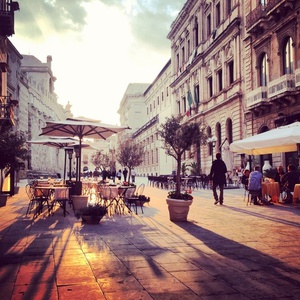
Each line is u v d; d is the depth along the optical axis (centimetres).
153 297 379
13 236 718
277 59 2089
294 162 1945
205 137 1123
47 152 5588
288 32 1978
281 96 1925
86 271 473
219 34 2930
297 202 1323
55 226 844
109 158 5806
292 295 386
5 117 1902
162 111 5169
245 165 2477
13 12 1830
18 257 548
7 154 1453
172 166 4544
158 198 1689
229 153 2547
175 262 518
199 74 3469
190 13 3778
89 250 593
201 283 425
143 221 923
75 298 376
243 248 610
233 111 2664
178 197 944
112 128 1234
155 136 5684
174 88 4425
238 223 887
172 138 1080
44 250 594
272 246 625
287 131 1228
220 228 812
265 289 405
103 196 1107
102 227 828
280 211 1120
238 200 1520
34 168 4800
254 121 2359
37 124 5078
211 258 543
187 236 716
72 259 536
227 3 2900
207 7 3316
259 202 1396
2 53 2150
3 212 1124
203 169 3278
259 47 2306
